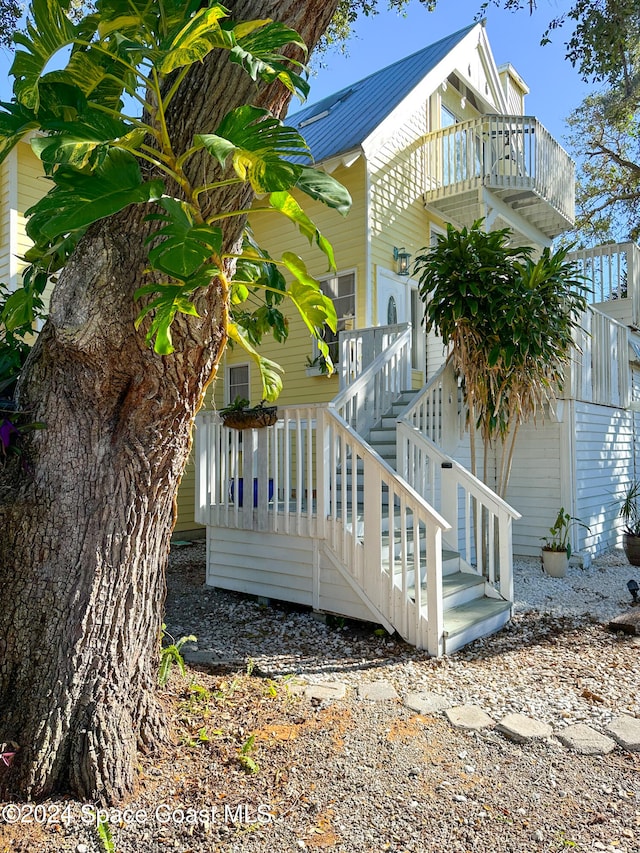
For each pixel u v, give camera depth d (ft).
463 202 30.96
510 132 30.68
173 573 24.11
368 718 10.46
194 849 6.91
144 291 6.23
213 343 7.86
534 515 25.43
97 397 8.00
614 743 9.72
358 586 15.51
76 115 6.41
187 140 7.11
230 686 11.71
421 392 20.59
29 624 7.88
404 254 29.63
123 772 7.89
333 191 6.28
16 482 8.20
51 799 7.55
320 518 16.39
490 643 15.05
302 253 30.96
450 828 7.46
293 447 30.58
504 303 17.92
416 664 13.34
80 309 7.23
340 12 21.52
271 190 5.65
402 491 14.46
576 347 20.31
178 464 8.74
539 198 31.78
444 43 37.14
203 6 6.85
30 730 7.66
